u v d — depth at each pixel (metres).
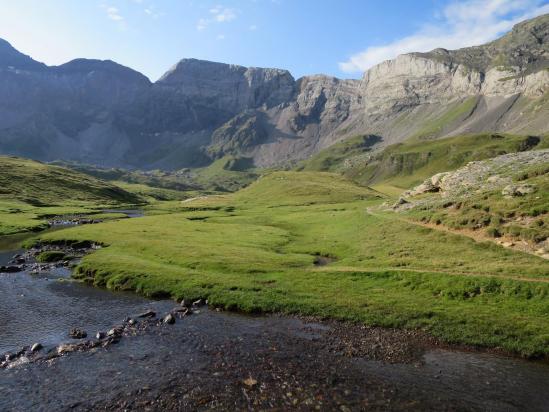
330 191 197.38
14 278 50.22
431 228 59.91
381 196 187.50
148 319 35.56
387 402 22.34
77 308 38.75
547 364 27.22
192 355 28.09
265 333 32.34
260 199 196.50
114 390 23.30
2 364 26.55
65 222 119.88
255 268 51.06
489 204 57.59
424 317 34.19
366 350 29.25
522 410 21.75
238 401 22.17
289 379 24.77
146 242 71.12
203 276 47.12
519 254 44.06
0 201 152.75
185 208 174.12
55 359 27.34
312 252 63.94
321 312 36.28
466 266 43.25
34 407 21.62
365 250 59.06
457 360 27.78
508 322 32.00
